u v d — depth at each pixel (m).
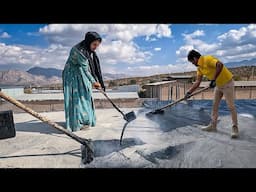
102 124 4.75
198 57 3.67
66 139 3.57
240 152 2.64
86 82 4.25
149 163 2.41
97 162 2.47
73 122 4.12
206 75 3.66
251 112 5.71
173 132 3.76
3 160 2.60
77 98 4.15
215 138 3.30
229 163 2.33
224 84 3.34
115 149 2.92
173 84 13.26
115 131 4.01
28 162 2.53
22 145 3.26
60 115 6.33
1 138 3.62
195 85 4.14
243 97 13.92
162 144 3.07
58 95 11.38
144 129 4.09
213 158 2.46
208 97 13.15
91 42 4.16
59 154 2.81
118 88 19.70
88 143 2.67
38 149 3.03
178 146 2.95
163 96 12.78
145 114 5.81
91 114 4.41
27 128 4.59
